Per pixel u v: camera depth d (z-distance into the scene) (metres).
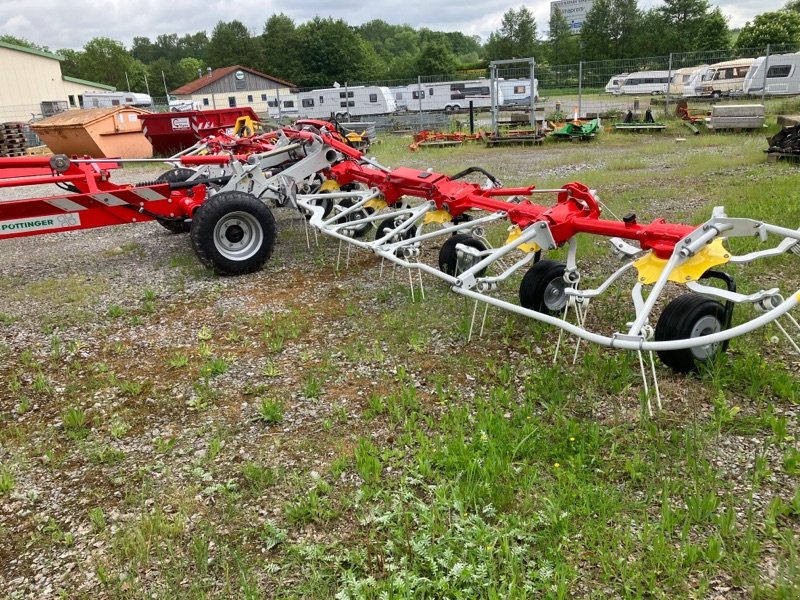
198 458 3.50
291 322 5.31
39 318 5.77
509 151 17.89
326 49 72.25
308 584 2.56
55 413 4.11
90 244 8.59
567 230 4.66
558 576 2.46
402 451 3.38
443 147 19.72
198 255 6.50
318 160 7.71
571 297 4.02
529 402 3.74
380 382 4.20
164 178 8.71
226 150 9.45
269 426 3.78
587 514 2.78
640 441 3.29
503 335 4.74
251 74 61.94
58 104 36.72
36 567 2.81
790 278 5.52
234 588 2.60
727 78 31.17
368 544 2.73
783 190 8.80
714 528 2.68
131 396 4.25
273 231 6.79
